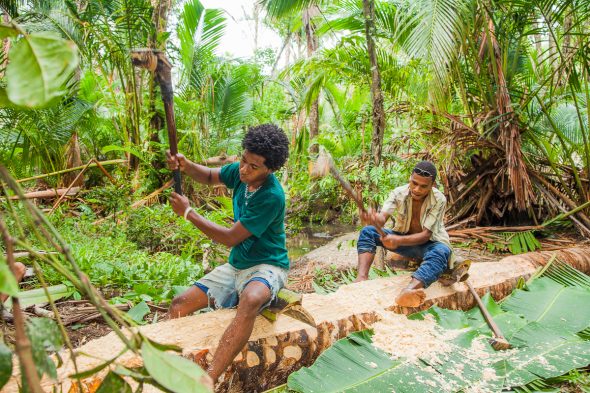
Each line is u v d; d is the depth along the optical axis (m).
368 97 8.09
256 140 2.26
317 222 8.37
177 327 2.41
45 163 6.60
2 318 1.07
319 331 2.59
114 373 0.89
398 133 6.02
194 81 8.30
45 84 0.69
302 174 7.66
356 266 4.82
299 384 2.30
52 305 0.85
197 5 7.54
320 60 5.82
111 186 6.03
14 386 1.76
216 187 8.00
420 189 3.34
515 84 6.04
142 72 7.32
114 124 7.68
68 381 1.87
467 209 6.05
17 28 0.72
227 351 2.15
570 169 6.10
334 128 8.51
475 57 5.40
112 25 6.76
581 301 3.33
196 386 0.78
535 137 5.82
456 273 3.30
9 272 0.65
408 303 2.92
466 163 6.20
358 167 5.50
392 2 5.86
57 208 5.59
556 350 2.71
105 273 3.77
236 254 2.55
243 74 8.62
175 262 4.23
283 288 2.56
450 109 6.73
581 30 6.07
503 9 5.75
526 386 2.45
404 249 3.62
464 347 2.71
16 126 6.17
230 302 2.68
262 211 2.36
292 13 5.86
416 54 4.79
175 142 2.25
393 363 2.49
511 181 5.32
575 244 5.35
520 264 3.96
